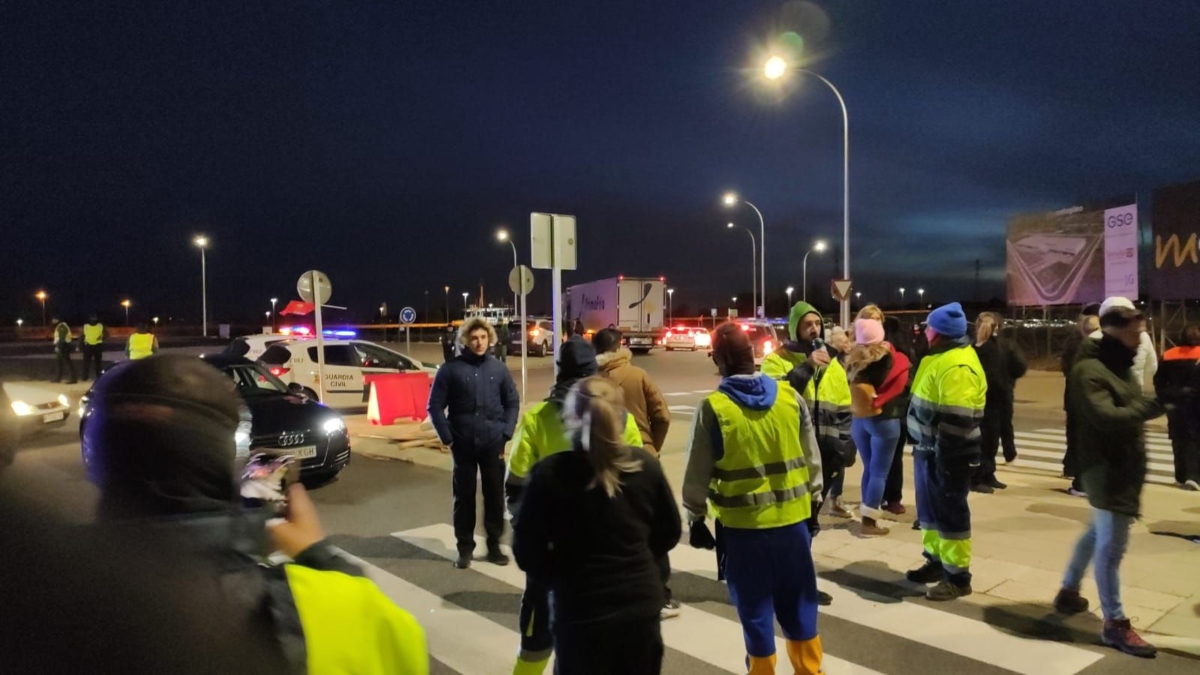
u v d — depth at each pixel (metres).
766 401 3.61
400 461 11.00
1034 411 16.38
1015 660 4.43
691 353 41.66
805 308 6.23
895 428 6.66
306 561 1.40
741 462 3.59
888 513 7.59
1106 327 4.51
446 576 5.98
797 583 3.63
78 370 28.62
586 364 4.31
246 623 0.97
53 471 0.98
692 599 5.48
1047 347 27.97
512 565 6.23
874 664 4.40
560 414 4.06
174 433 1.08
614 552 2.91
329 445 8.90
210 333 88.44
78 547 0.82
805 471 3.71
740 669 4.38
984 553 6.21
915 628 4.88
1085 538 4.88
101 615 0.78
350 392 15.94
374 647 1.20
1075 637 4.71
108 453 1.06
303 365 15.48
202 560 0.97
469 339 6.05
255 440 8.31
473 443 6.06
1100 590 4.57
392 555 6.52
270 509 1.36
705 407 3.64
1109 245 23.95
